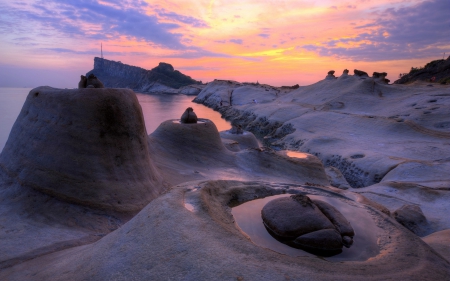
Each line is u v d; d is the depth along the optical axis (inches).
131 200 375.9
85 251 208.7
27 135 382.9
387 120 1551.4
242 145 1214.3
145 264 147.2
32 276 205.6
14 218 315.3
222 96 4180.6
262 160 796.0
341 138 1486.2
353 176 1096.2
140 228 180.9
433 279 143.5
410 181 866.8
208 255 142.6
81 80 472.4
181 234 160.9
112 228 334.0
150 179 434.3
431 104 1686.8
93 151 367.2
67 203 341.7
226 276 128.6
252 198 263.3
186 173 635.5
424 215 587.2
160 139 754.8
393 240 196.9
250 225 211.5
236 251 146.9
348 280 130.5
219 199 237.1
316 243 180.9
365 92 2316.7
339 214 213.2
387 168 1010.1
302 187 300.0
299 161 816.9
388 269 149.3
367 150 1258.0
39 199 340.8
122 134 395.2
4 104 2484.0
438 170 895.7
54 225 316.2
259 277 127.1
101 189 358.3
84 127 367.2
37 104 391.2
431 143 1222.9
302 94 3041.3
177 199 202.8
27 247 265.0
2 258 243.0
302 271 134.4
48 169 352.8
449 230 401.7
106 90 388.2
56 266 209.0
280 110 2465.6
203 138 789.9
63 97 374.6
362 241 198.1
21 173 359.9
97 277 153.6
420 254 173.0
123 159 393.4
